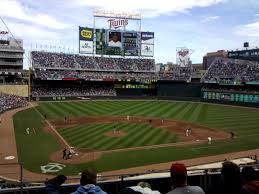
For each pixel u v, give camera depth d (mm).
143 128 55750
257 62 99250
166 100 106688
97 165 34500
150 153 39656
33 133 50875
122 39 116250
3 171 31688
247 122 62719
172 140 46938
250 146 43594
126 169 33125
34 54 110125
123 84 114250
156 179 10906
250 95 88312
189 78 110438
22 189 9836
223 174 6129
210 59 180625
